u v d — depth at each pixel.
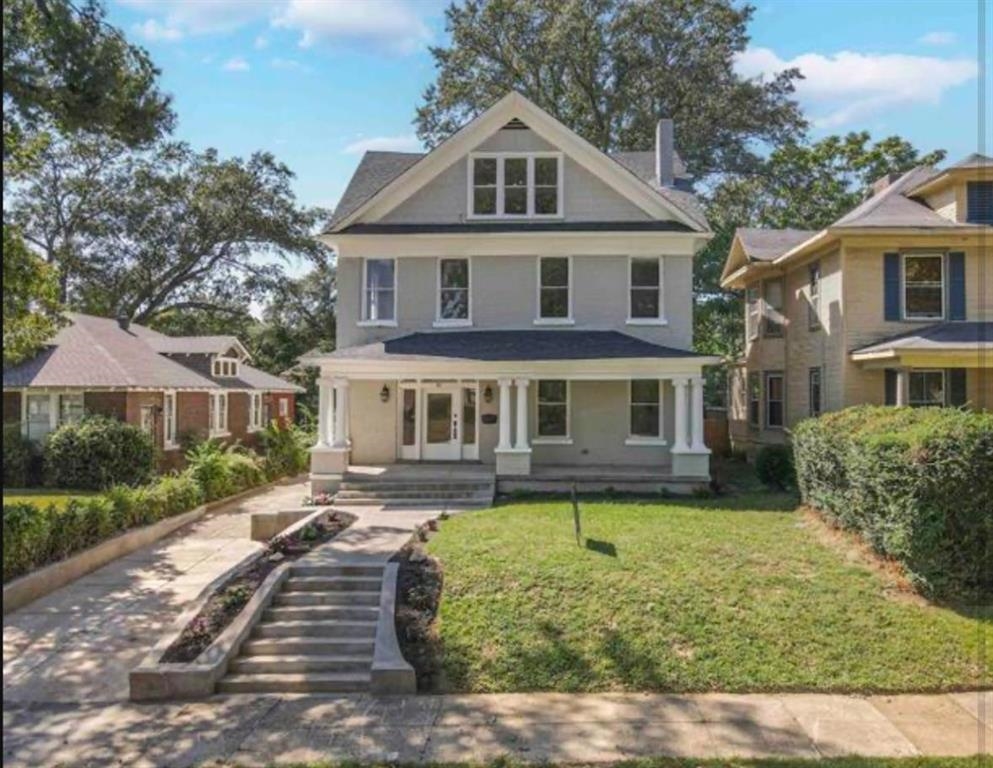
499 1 32.31
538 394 19.95
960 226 17.59
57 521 12.16
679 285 19.70
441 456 20.23
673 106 33.06
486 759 6.37
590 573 9.95
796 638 8.56
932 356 16.75
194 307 42.44
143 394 22.77
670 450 19.27
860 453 10.89
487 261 19.97
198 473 18.81
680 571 10.09
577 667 8.19
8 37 9.57
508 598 9.38
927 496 9.42
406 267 20.09
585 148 19.91
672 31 32.06
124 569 12.78
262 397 34.22
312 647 8.75
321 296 46.47
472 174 20.16
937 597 9.34
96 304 37.97
